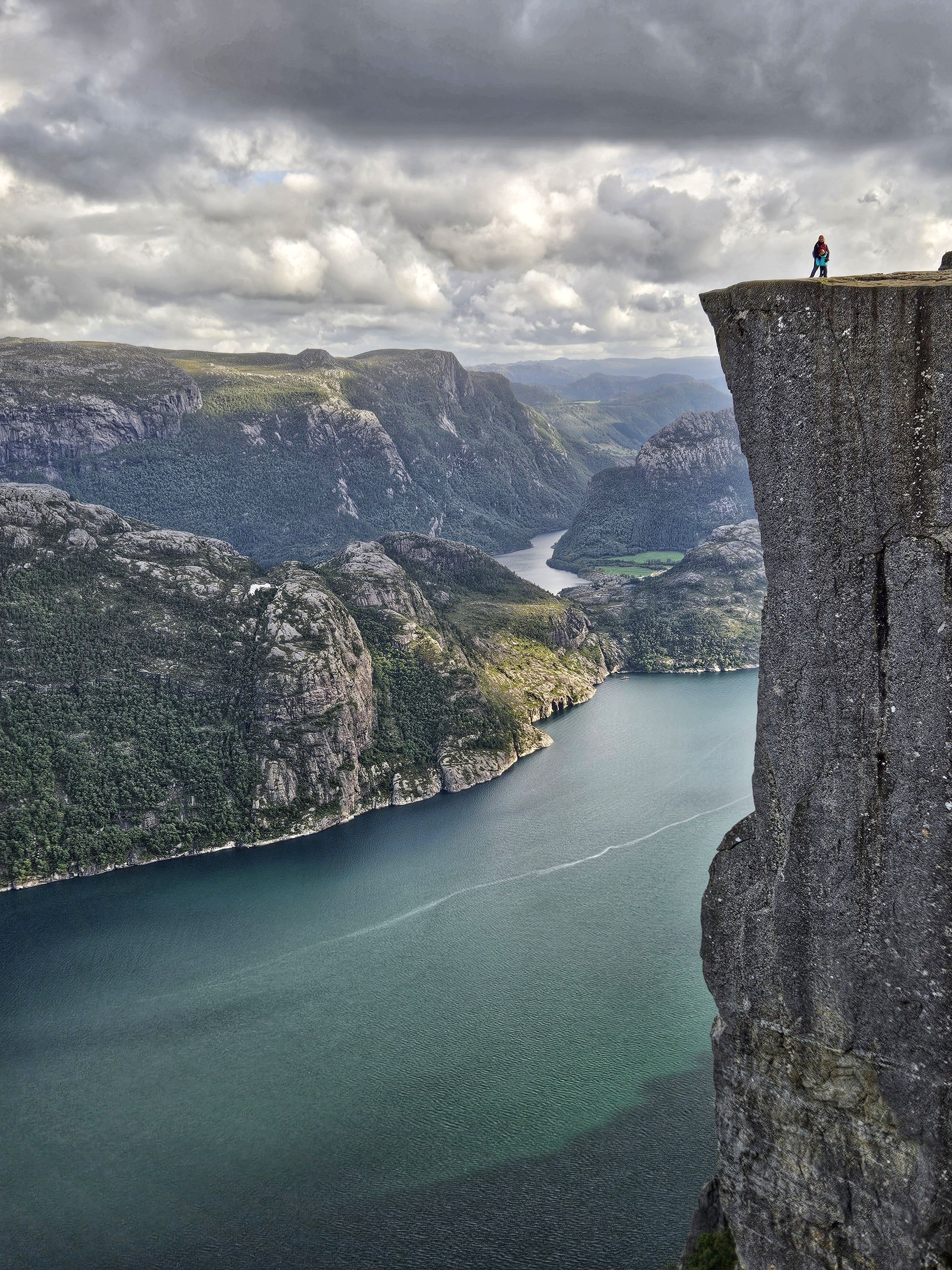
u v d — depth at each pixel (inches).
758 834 1502.2
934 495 1267.2
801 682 1409.9
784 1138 1497.3
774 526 1417.3
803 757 1418.6
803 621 1398.9
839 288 1302.9
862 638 1343.5
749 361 1407.5
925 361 1256.8
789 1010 1469.0
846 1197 1435.8
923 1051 1331.2
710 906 1571.1
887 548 1310.3
